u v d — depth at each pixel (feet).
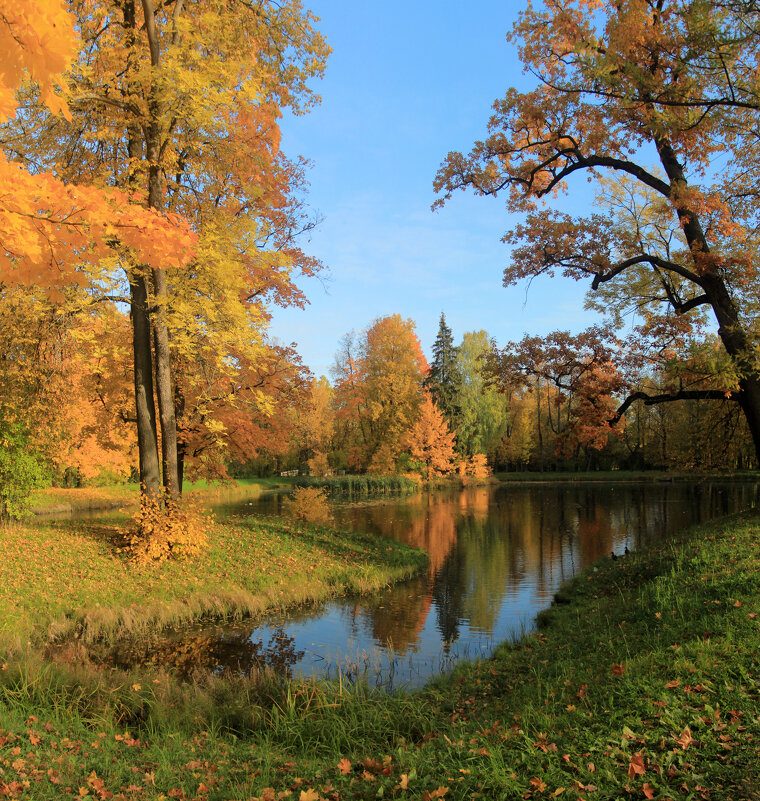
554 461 216.13
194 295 39.04
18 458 60.80
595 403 44.68
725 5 33.09
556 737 14.43
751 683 15.03
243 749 16.93
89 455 98.37
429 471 168.14
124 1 41.14
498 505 108.47
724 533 36.63
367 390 156.56
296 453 196.44
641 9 35.88
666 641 20.59
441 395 190.39
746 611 21.07
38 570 37.22
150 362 43.19
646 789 11.12
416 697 21.50
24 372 44.01
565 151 44.60
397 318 157.07
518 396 212.64
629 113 38.55
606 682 17.88
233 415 55.26
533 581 45.80
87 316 37.27
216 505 106.01
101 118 39.14
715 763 11.78
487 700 20.15
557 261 44.57
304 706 20.49
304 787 13.83
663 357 43.65
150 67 34.76
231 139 42.01
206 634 32.07
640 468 198.08
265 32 45.39
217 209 42.68
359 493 141.49
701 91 36.65
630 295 49.32
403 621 34.94
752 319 38.96
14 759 14.21
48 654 25.58
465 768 13.42
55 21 8.61
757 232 40.04
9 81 9.21
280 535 52.49
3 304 40.73
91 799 12.82
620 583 35.63
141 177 37.81
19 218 11.55
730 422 52.39
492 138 44.52
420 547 62.64
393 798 12.68
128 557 41.19
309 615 36.17
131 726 19.07
